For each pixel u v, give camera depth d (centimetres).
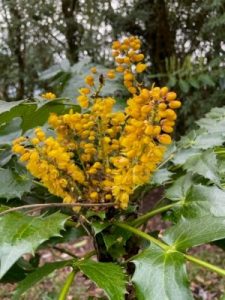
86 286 57
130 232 19
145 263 16
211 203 19
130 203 20
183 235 17
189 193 19
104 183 18
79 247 68
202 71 62
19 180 20
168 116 16
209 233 16
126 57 19
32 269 23
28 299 54
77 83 29
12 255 15
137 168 17
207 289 56
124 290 16
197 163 21
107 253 20
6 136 24
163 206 21
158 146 17
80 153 19
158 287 15
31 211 18
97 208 19
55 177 18
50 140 17
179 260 16
